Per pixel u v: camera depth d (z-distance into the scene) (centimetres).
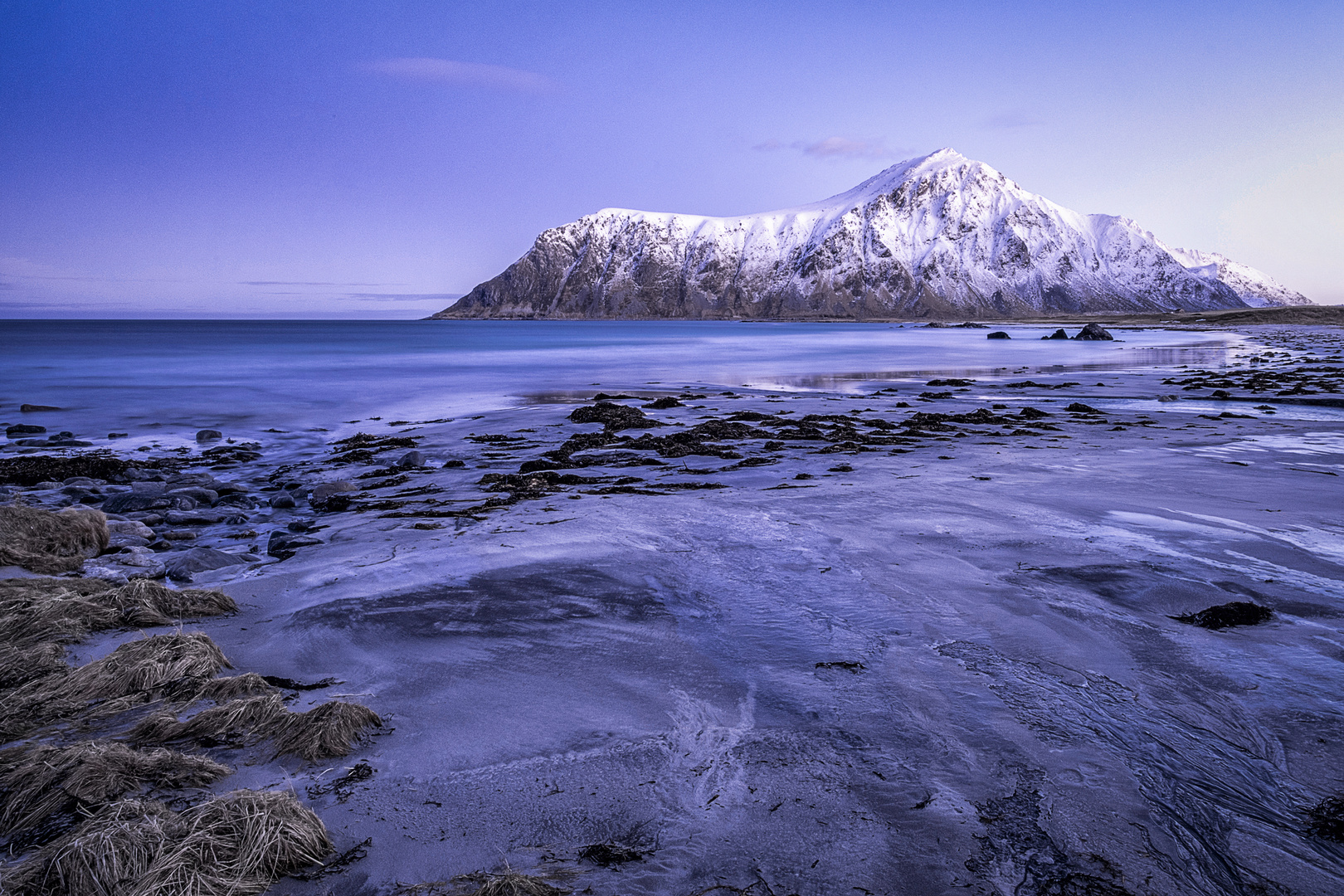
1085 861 306
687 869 302
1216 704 433
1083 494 995
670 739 403
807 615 579
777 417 1983
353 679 488
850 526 838
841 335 10075
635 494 1043
